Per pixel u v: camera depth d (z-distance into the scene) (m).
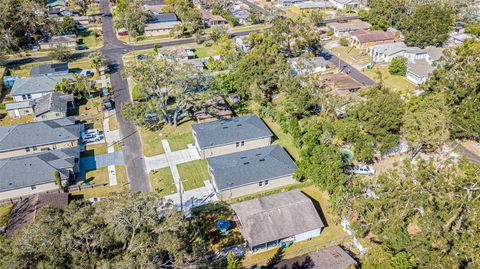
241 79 83.06
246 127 68.75
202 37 129.88
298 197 51.84
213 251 47.31
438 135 58.31
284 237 47.34
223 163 59.50
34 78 90.31
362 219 48.28
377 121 61.72
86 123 77.75
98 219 33.78
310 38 106.94
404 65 97.81
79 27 135.38
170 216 37.50
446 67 76.06
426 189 45.62
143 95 73.69
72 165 60.19
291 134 69.94
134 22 129.12
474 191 43.94
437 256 39.16
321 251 45.31
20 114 80.62
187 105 77.19
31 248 31.02
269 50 92.75
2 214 54.03
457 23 136.50
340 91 86.50
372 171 61.00
